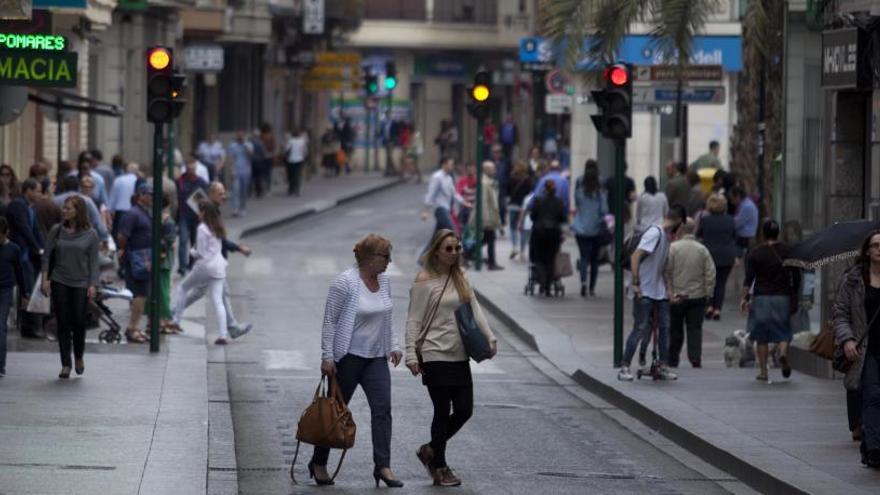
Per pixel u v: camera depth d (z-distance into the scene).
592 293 63.50
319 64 140.25
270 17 123.38
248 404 38.28
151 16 101.69
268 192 122.62
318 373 44.00
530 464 31.73
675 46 57.28
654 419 36.62
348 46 170.62
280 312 58.34
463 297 28.91
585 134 94.44
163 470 28.19
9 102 47.06
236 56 124.12
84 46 73.06
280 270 73.31
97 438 31.23
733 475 31.22
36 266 46.81
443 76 177.88
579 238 63.06
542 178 74.19
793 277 41.53
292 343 50.09
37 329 47.31
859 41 40.69
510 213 78.44
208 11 109.25
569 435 35.44
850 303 30.14
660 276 42.00
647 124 92.56
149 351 45.38
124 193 65.88
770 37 57.81
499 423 36.72
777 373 43.44
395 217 108.31
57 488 26.34
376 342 28.55
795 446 32.34
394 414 37.34
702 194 62.47
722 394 39.47
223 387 40.66
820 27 46.34
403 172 152.00
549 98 88.44
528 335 52.41
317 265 75.88
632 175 92.94
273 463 31.02
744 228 58.78
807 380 42.09
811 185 46.78
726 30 88.81
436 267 29.02
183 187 67.81
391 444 33.44
